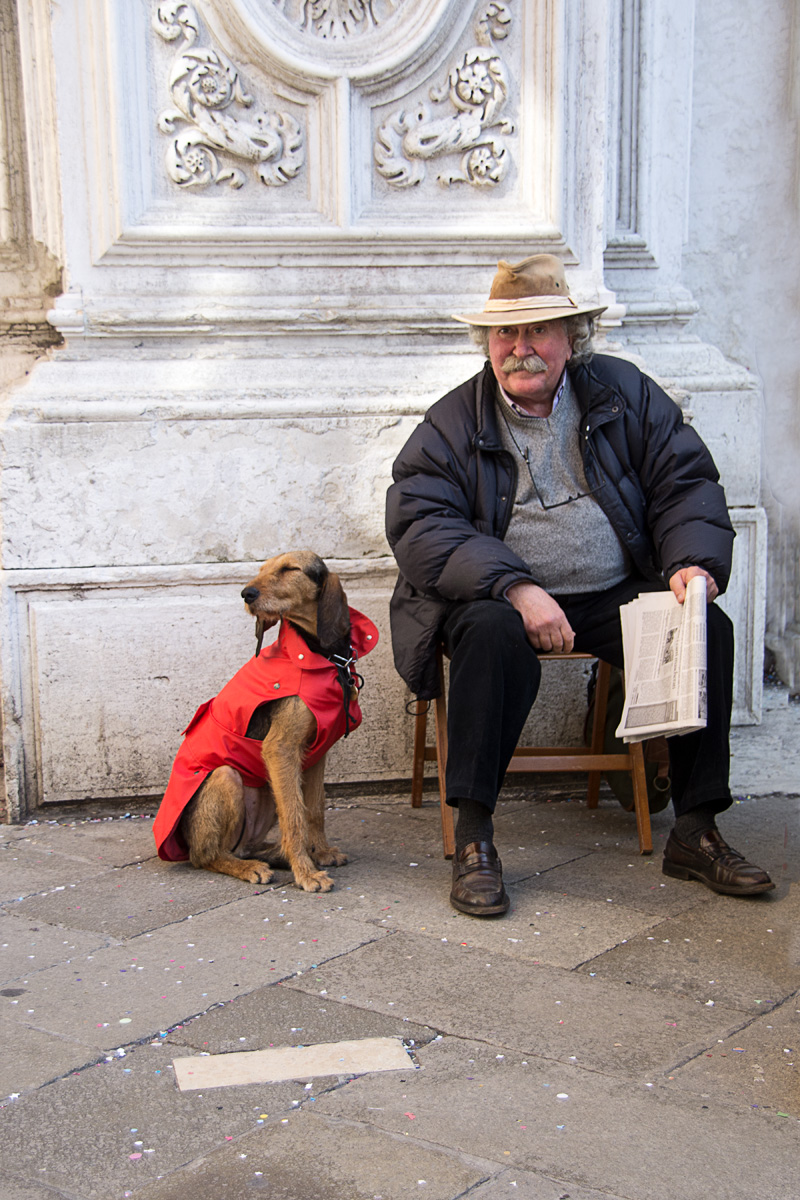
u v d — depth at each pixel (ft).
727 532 10.53
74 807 12.62
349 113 12.98
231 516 12.59
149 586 12.49
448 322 13.33
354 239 13.12
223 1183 5.78
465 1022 7.59
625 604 10.56
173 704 12.58
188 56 12.60
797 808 12.63
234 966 8.51
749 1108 6.54
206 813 10.52
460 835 9.87
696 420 14.06
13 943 9.01
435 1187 5.75
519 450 10.93
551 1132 6.26
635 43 14.10
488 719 9.60
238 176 13.00
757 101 14.74
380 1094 6.65
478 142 13.39
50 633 12.22
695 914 9.56
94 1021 7.61
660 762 11.44
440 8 12.84
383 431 12.75
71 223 12.63
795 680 15.64
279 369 12.88
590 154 13.43
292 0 12.75
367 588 12.94
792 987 8.16
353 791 13.16
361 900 9.93
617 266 14.64
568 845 11.50
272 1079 6.82
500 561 10.09
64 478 12.17
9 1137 6.21
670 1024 7.57
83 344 12.81
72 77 12.37
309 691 10.18
